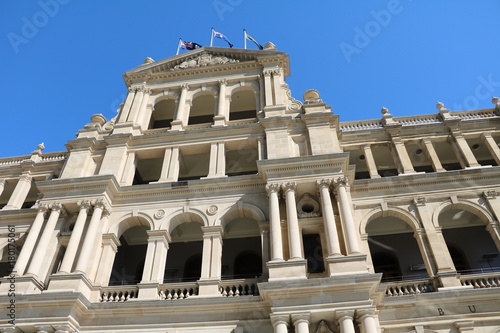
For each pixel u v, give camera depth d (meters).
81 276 21.38
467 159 27.05
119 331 20.19
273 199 23.20
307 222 22.77
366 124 31.38
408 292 21.30
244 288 21.38
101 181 25.80
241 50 35.81
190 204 25.66
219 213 24.89
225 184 26.00
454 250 27.83
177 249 30.02
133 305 20.48
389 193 25.78
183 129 31.08
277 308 18.48
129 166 28.53
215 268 22.38
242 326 19.67
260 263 28.84
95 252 23.52
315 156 24.33
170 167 27.92
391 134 29.47
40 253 23.44
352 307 18.08
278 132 27.75
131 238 30.53
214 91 33.81
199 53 37.31
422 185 25.81
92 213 24.98
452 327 19.61
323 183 23.30
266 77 33.16
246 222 28.89
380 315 20.22
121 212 25.91
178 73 35.56
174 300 20.30
